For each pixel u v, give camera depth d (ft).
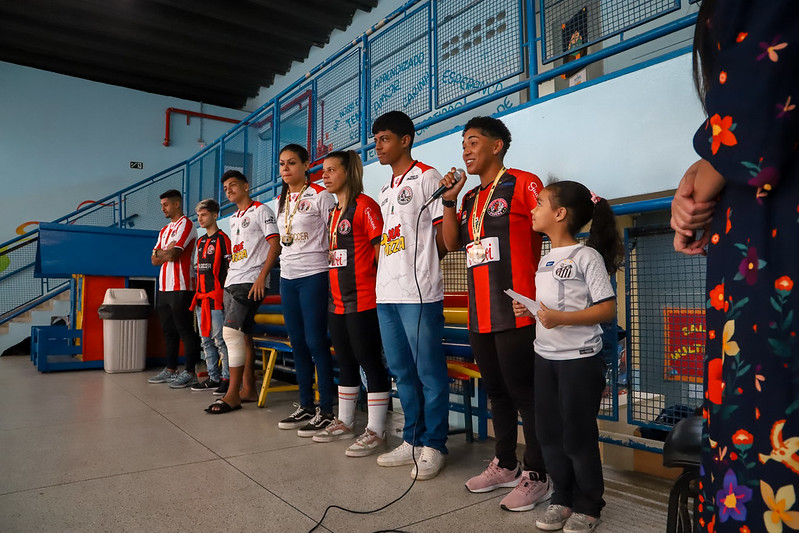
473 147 6.42
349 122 14.42
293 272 9.49
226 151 22.91
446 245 7.02
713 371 2.07
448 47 10.98
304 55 29.63
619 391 7.96
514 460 6.63
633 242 7.54
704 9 2.31
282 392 13.61
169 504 5.94
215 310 13.03
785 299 1.80
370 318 8.23
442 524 5.44
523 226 6.11
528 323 5.93
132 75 31.86
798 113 1.77
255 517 5.57
